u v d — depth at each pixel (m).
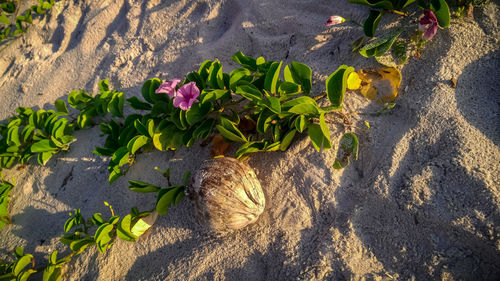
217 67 0.66
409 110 0.62
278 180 0.66
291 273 0.58
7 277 0.74
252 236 0.64
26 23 1.18
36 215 0.85
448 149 0.56
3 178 0.93
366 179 0.61
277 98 0.60
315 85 0.72
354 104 0.66
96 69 0.99
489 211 0.49
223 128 0.64
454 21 0.64
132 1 1.03
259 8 0.84
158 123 0.73
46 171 0.89
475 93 0.58
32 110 0.96
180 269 0.65
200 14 0.93
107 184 0.81
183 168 0.75
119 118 0.88
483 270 0.50
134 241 0.69
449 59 0.62
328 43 0.75
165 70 0.90
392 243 0.56
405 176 0.57
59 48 1.10
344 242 0.57
